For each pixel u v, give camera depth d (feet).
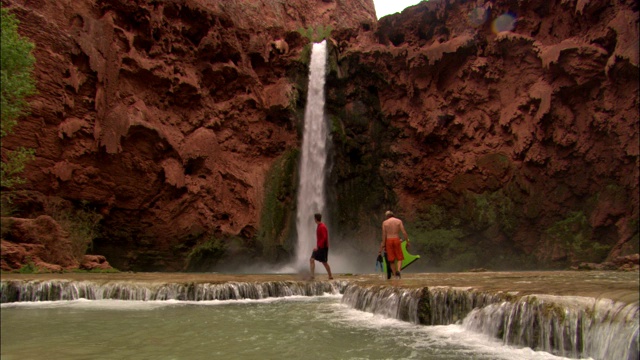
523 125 89.20
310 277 45.44
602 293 17.84
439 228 94.17
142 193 75.66
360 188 96.27
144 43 80.02
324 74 97.19
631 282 27.09
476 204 91.40
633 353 13.00
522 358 15.34
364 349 16.98
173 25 83.25
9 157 58.95
